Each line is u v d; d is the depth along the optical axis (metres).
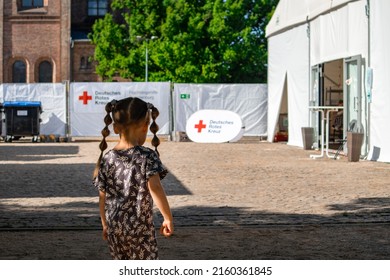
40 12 81.50
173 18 64.75
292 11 34.69
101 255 9.59
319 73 31.25
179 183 18.48
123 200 5.49
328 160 25.80
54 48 81.88
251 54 65.44
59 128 41.53
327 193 16.25
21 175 20.53
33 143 39.75
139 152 5.54
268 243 10.41
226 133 38.66
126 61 67.94
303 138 32.06
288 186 17.69
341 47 28.34
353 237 10.88
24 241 10.63
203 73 64.44
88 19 88.00
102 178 5.58
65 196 15.91
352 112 27.36
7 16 81.44
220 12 64.31
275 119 39.06
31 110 41.03
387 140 24.58
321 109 28.56
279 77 37.94
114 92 41.41
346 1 27.28
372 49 25.36
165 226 5.51
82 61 83.56
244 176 20.20
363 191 16.58
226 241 10.57
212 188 17.38
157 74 65.94
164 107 41.47
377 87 25.02
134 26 68.12
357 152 24.91
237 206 14.26
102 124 41.50
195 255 9.57
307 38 32.75
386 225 11.98
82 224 12.17
